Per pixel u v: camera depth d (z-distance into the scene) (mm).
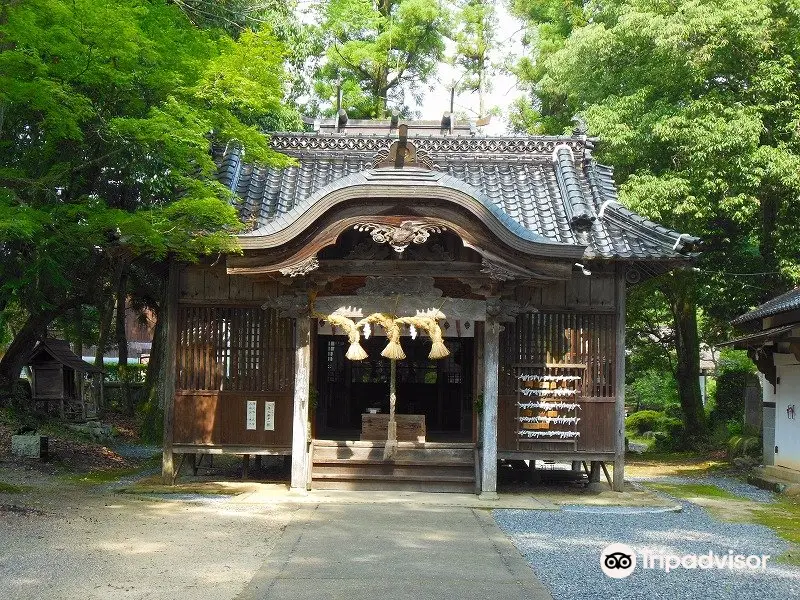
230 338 14523
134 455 21156
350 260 13727
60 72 11297
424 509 12562
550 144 16625
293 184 15820
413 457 14367
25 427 17344
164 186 17141
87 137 13156
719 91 20812
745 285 22219
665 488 16953
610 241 14398
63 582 7629
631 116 21172
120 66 11734
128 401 31812
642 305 25734
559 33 30344
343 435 16875
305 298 13758
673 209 19734
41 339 22625
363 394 18344
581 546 9961
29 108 13117
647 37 20891
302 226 12828
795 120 19562
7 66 10930
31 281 17469
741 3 19281
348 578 8062
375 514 11992
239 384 14461
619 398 14438
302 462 13883
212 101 12570
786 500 15336
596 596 7617
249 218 14711
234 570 8305
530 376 14328
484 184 15812
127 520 10977
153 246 12609
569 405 14312
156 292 26984
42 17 11148
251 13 20297
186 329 14539
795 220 21453
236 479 15508
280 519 11406
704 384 35562
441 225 12867
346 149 16578
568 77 23734
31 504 11820
